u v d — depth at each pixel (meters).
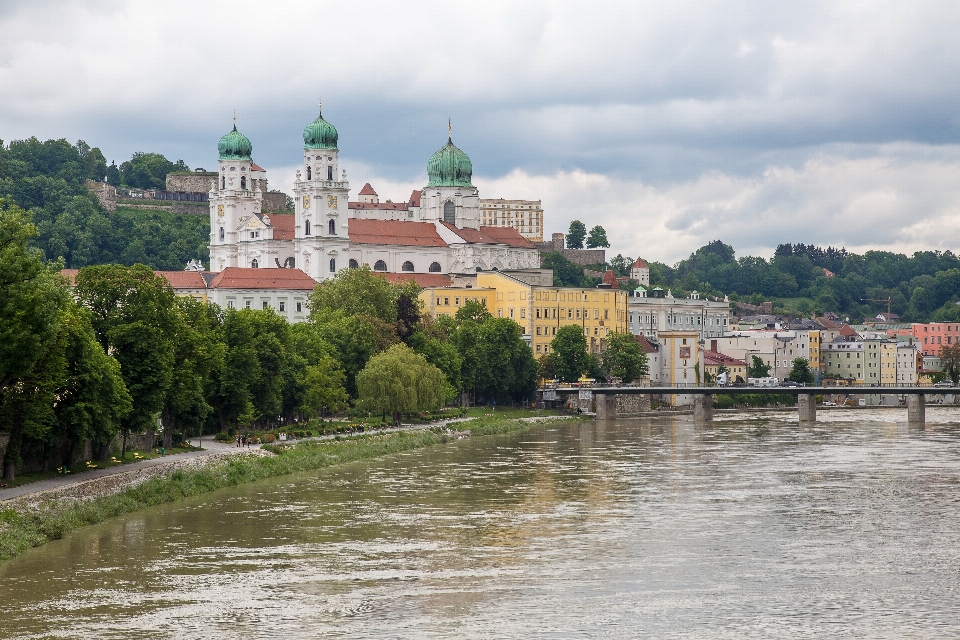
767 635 101.62
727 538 135.50
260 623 104.00
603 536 136.50
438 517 148.12
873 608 108.50
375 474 188.38
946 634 101.94
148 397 168.62
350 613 106.81
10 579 116.50
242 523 143.50
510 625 103.75
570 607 108.69
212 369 199.88
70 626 102.88
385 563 123.69
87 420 150.38
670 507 155.38
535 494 166.50
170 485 162.00
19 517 131.50
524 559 125.44
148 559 124.62
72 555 125.88
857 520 145.88
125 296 173.00
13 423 143.75
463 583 116.19
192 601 109.94
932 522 144.62
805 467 197.00
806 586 115.25
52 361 144.62
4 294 136.50
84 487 146.88
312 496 164.12
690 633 102.00
